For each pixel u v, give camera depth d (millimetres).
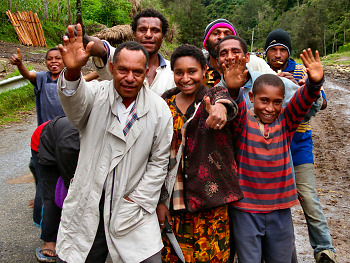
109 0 18625
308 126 3064
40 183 2965
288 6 93062
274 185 2400
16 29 14133
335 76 21016
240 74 2141
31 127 7273
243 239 2389
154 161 2270
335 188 5410
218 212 2357
